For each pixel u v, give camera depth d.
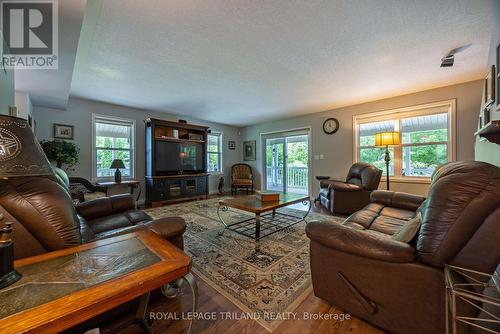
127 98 3.99
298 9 1.68
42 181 1.06
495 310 0.94
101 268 0.80
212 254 2.12
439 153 3.70
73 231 1.04
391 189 4.18
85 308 0.61
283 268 1.85
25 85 2.75
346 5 1.64
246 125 6.83
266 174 6.48
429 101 3.67
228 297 1.48
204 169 5.55
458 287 0.86
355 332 1.16
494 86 1.62
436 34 2.03
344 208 3.55
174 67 2.68
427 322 0.99
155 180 4.50
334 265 1.26
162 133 5.03
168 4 1.60
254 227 2.95
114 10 1.66
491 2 1.61
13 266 0.75
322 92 3.72
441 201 0.99
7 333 0.51
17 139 0.80
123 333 1.17
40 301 0.62
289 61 2.55
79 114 4.00
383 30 1.96
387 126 4.21
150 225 1.36
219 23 1.84
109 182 4.10
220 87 3.42
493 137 1.46
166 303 1.42
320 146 5.14
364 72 2.89
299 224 3.09
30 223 0.96
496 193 0.88
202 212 3.84
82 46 2.17
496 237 0.86
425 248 0.99
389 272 1.07
